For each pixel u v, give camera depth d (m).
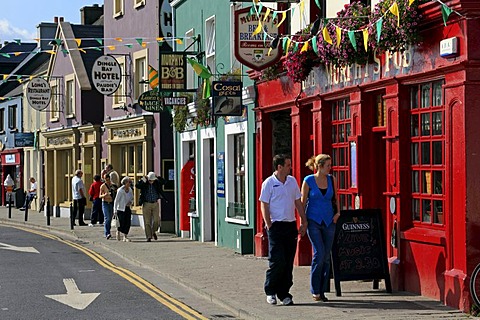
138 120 35.00
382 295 14.84
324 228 14.56
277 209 14.33
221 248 25.23
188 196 29.94
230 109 22.75
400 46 14.38
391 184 15.44
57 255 24.62
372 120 16.67
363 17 15.29
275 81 21.23
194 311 14.66
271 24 19.86
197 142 28.52
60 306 15.27
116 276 19.66
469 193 13.05
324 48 16.44
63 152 47.03
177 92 28.44
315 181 14.59
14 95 56.31
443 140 14.02
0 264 22.22
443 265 13.80
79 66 43.12
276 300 14.52
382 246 15.09
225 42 25.28
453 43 13.10
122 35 37.53
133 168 37.44
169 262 21.66
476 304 12.75
